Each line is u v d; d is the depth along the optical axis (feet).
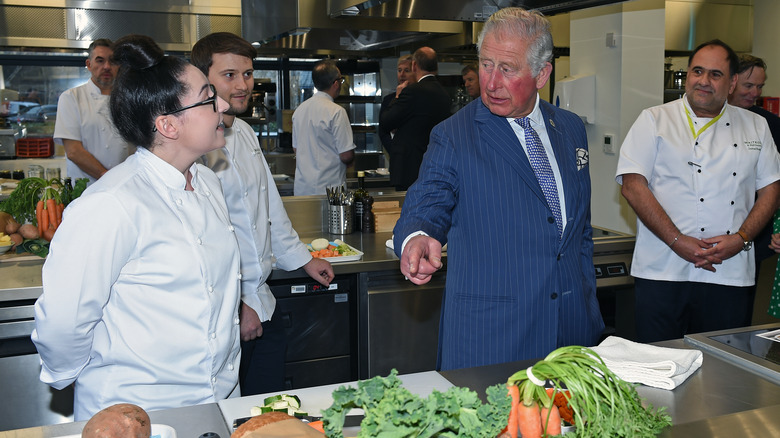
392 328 10.52
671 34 16.47
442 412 3.07
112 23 18.25
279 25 11.92
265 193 8.14
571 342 6.36
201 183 5.53
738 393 4.80
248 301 7.90
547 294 6.17
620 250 11.09
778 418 4.22
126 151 13.52
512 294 6.18
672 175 9.05
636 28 11.62
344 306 10.36
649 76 11.60
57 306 4.72
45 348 4.93
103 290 4.81
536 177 6.18
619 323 11.24
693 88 8.91
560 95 12.57
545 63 5.94
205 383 5.24
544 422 3.71
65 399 8.95
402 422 2.98
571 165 6.40
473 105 6.53
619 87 11.92
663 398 4.71
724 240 8.67
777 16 17.78
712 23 16.83
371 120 21.99
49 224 10.03
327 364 10.41
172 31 18.79
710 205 8.93
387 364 10.58
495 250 6.20
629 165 9.14
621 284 10.91
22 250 9.90
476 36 15.65
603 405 3.63
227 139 7.64
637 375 4.93
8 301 8.52
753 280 9.16
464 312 6.34
